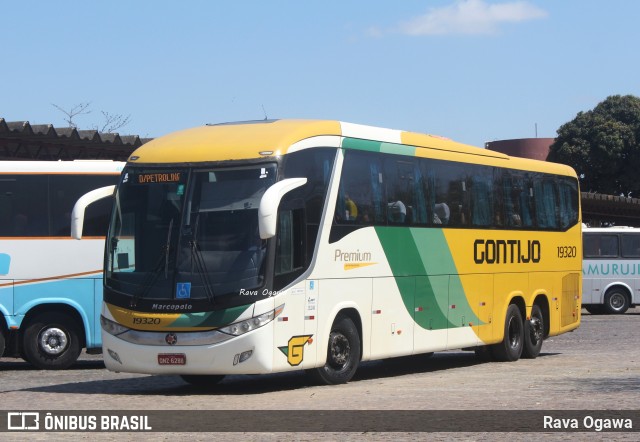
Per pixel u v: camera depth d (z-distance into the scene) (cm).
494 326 1962
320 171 1479
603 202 4403
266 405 1272
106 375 1762
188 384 1605
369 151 1602
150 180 1422
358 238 1555
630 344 2570
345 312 1545
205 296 1345
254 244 1356
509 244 2022
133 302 1374
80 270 1838
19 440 1024
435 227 1770
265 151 1391
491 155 1988
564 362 2000
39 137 2333
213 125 1553
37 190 1841
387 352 1631
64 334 1853
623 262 3941
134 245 1403
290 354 1391
